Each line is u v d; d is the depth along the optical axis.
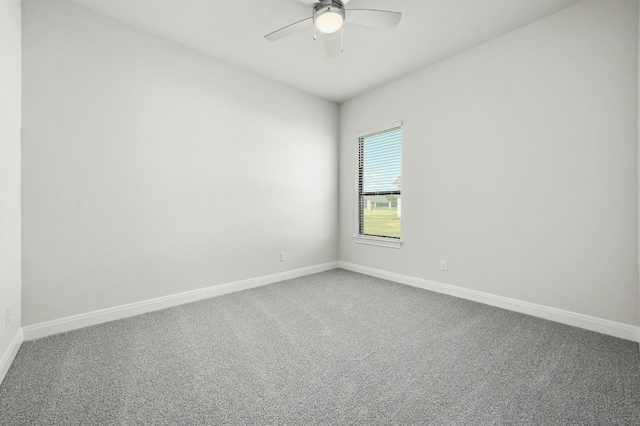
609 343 1.97
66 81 2.19
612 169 2.09
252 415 1.29
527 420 1.26
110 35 2.39
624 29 2.03
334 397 1.42
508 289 2.64
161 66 2.68
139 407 1.35
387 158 3.77
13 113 1.84
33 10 2.06
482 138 2.79
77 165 2.25
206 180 2.99
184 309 2.67
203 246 2.97
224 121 3.12
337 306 2.74
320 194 4.13
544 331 2.17
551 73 2.35
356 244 4.15
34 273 2.07
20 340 1.95
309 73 3.40
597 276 2.16
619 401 1.38
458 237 3.00
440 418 1.27
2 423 1.25
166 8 2.29
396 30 2.56
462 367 1.69
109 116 2.39
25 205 2.03
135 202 2.54
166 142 2.71
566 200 2.30
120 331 2.20
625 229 2.05
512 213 2.60
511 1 2.19
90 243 2.31
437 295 3.07
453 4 2.22
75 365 1.71
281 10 2.32
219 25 2.52
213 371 1.65
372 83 3.67
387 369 1.67
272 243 3.59
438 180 3.16
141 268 2.58
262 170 3.47
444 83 3.09
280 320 2.40
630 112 2.01
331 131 4.26
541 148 2.42
